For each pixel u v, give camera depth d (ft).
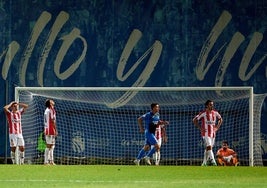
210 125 236.22
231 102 266.16
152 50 265.13
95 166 212.02
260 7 265.75
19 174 175.94
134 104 266.36
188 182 154.40
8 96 264.72
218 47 265.54
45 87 263.70
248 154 265.13
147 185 146.10
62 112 266.36
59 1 267.18
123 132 265.75
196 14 264.72
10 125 243.19
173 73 264.72
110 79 265.54
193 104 265.95
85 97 266.36
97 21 265.95
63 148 265.75
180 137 265.95
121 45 265.34
